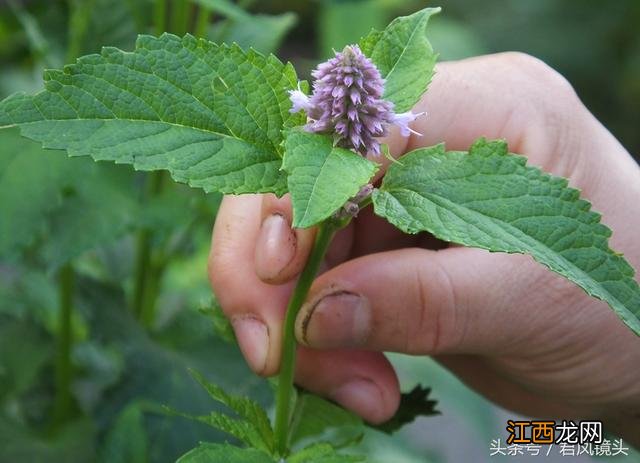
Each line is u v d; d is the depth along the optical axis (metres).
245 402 0.25
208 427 0.32
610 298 0.21
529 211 0.22
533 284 0.29
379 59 0.25
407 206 0.22
